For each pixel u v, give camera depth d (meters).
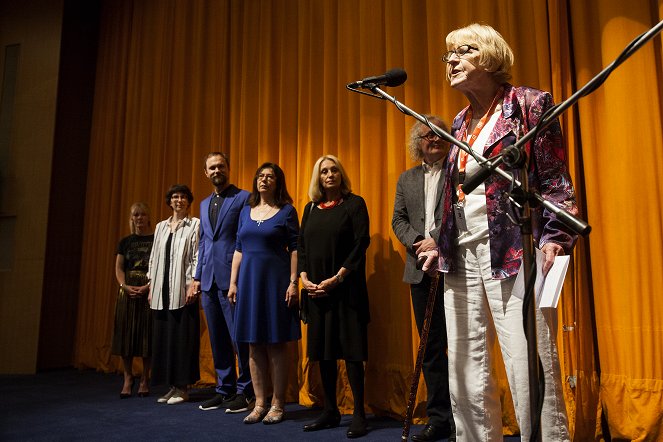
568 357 2.50
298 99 3.84
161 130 4.64
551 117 1.13
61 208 5.13
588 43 2.62
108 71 5.36
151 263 3.57
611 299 2.41
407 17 3.32
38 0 5.37
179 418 2.94
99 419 2.91
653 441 2.21
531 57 2.84
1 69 5.37
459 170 1.46
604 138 2.53
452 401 1.47
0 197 5.13
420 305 2.60
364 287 2.79
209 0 4.57
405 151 3.26
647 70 2.41
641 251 2.34
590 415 2.45
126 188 4.86
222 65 4.32
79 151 5.31
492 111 1.46
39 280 4.89
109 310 4.72
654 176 2.35
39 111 5.16
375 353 3.18
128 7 5.24
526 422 1.27
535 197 1.13
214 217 3.44
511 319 1.32
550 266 1.19
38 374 4.68
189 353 3.41
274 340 2.86
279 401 2.88
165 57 4.76
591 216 2.52
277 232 3.01
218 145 4.27
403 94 3.32
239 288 2.96
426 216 2.62
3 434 2.58
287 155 3.82
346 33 3.63
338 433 2.58
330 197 2.96
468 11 3.08
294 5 3.98
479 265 1.42
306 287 2.77
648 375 2.27
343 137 3.55
